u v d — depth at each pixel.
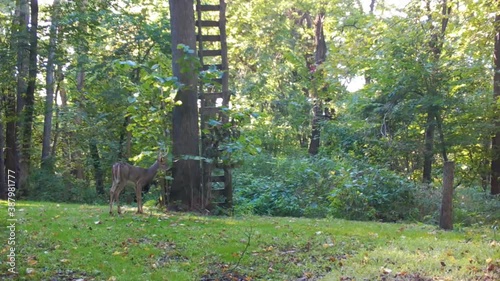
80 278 5.78
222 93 11.74
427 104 15.23
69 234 7.82
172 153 11.34
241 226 9.26
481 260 6.79
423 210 12.88
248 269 6.37
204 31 20.64
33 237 7.52
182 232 8.30
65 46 19.94
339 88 22.89
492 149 15.71
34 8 18.06
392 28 16.52
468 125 15.47
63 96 26.72
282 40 26.77
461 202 13.52
